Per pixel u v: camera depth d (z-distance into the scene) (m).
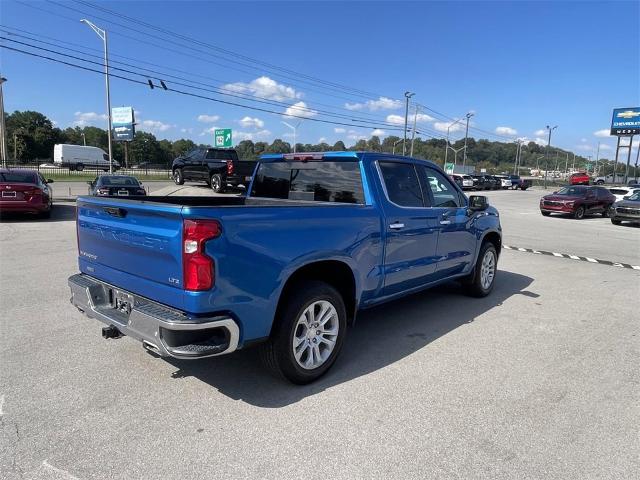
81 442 2.93
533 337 5.03
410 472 2.71
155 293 3.27
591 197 22.64
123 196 4.55
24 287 6.52
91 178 42.34
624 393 3.75
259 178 5.55
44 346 4.44
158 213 3.13
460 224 5.73
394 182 4.79
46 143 101.88
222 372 3.99
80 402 3.42
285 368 3.62
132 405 3.40
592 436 3.12
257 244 3.25
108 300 3.80
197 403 3.45
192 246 2.97
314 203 4.69
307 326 3.75
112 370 3.96
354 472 2.70
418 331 5.16
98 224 3.77
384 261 4.50
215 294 3.05
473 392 3.71
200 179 23.58
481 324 5.43
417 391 3.72
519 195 43.53
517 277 8.12
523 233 15.14
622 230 17.19
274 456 2.83
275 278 3.38
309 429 3.14
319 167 4.91
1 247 9.66
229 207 3.13
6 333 4.77
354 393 3.67
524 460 2.85
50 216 15.59
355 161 4.59
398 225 4.61
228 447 2.92
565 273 8.55
